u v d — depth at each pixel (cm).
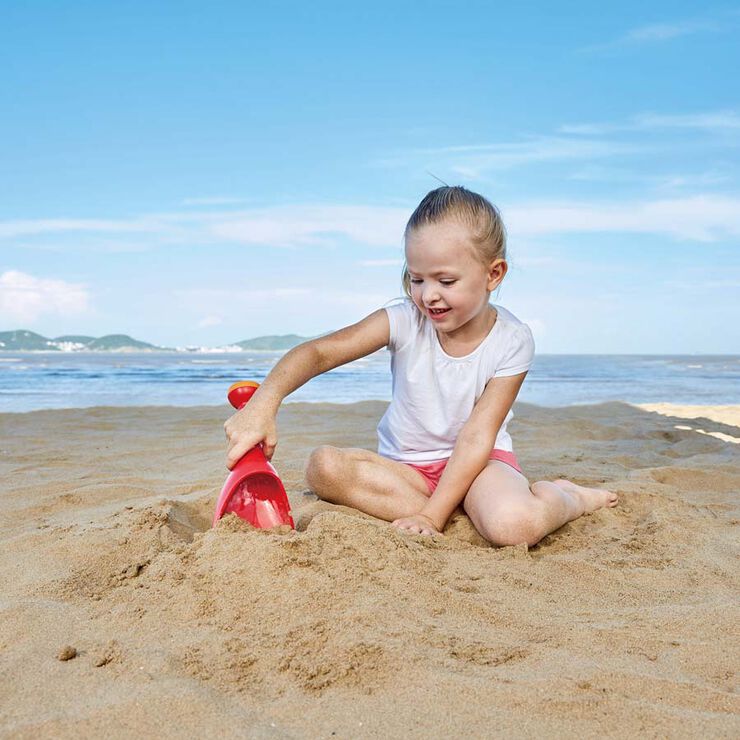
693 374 1903
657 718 125
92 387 1217
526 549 221
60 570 197
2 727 120
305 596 170
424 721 124
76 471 363
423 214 236
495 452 270
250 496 234
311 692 134
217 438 489
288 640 151
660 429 559
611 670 142
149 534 220
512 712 127
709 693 135
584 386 1317
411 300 275
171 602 172
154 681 135
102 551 210
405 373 270
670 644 158
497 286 248
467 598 179
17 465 380
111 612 168
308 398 988
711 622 169
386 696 132
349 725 123
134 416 637
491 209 241
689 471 368
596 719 125
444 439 271
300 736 120
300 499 285
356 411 655
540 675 140
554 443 485
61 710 126
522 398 1016
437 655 148
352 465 260
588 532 258
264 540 188
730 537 254
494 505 233
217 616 165
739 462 407
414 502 258
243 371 1916
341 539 199
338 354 256
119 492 304
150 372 1834
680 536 250
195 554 190
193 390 1142
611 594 193
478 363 261
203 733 119
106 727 120
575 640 159
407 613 167
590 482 338
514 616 172
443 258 231
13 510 279
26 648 151
